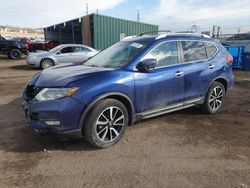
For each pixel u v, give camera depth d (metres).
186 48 5.01
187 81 4.92
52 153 3.83
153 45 4.50
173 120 5.28
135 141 4.26
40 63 13.77
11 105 6.40
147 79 4.30
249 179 3.19
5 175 3.25
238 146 4.11
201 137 4.45
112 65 4.46
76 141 4.21
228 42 19.11
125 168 3.43
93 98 3.73
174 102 4.82
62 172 3.33
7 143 4.14
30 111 3.72
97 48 20.92
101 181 3.14
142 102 4.33
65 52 14.05
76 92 3.63
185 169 3.41
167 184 3.08
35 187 3.01
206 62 5.29
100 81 3.83
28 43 24.55
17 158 3.67
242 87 9.09
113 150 3.94
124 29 23.11
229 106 6.41
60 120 3.59
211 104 5.61
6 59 21.30
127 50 4.67
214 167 3.47
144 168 3.43
